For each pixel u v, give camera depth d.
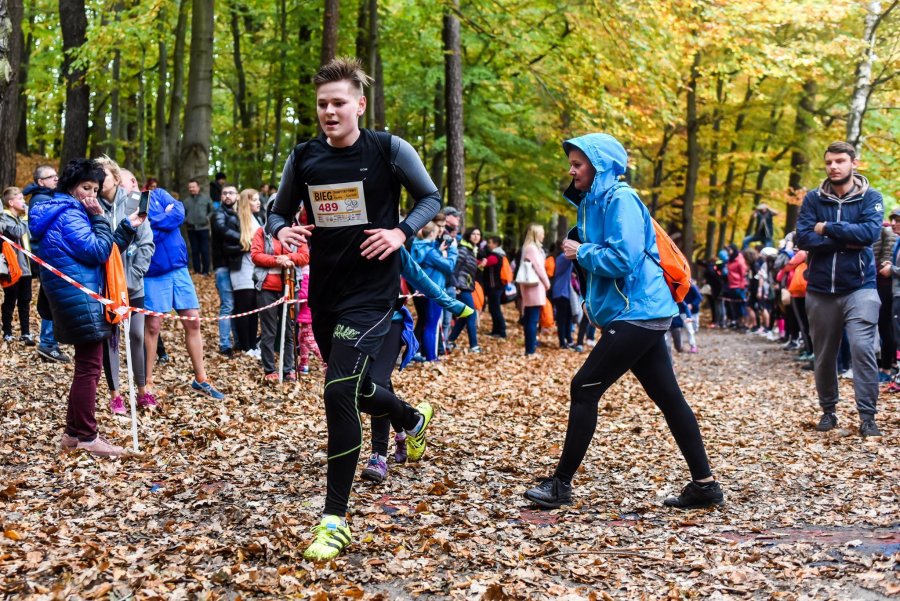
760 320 18.58
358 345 3.91
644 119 16.19
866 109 17.56
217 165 31.67
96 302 5.24
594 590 3.38
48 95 19.11
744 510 4.67
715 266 20.72
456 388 9.34
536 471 5.57
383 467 5.16
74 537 3.80
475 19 16.73
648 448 6.43
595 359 4.61
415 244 10.47
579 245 4.71
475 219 29.16
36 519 4.07
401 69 19.64
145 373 6.94
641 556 3.80
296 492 4.77
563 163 20.02
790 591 3.34
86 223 5.25
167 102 27.69
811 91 22.73
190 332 7.54
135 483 4.77
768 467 5.71
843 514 4.56
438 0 15.38
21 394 7.01
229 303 10.05
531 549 3.86
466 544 3.89
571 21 15.48
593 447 6.43
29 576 3.35
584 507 4.70
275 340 8.70
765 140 24.28
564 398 8.96
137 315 6.73
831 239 6.62
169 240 7.44
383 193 4.01
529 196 20.34
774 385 10.32
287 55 19.52
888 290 9.65
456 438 6.54
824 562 3.70
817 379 6.97
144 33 15.02
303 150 4.06
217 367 9.13
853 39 16.28
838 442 6.48
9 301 9.47
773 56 15.30
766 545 3.99
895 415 7.51
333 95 3.89
